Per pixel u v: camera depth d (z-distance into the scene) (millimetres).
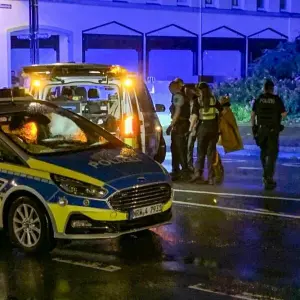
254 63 36969
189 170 13930
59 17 34531
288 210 10891
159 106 14219
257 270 7617
